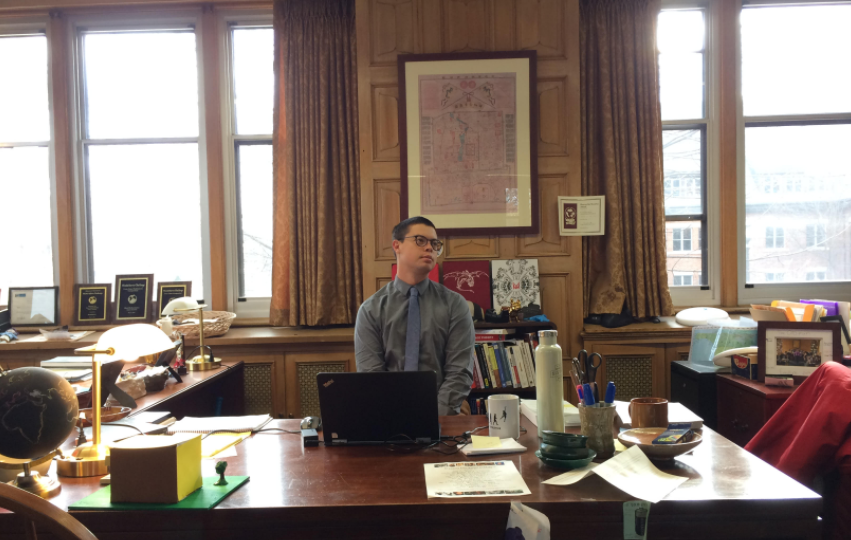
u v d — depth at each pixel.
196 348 3.34
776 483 1.28
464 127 3.52
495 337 3.36
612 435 1.50
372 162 3.55
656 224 3.71
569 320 3.56
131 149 4.09
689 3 3.96
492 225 3.52
